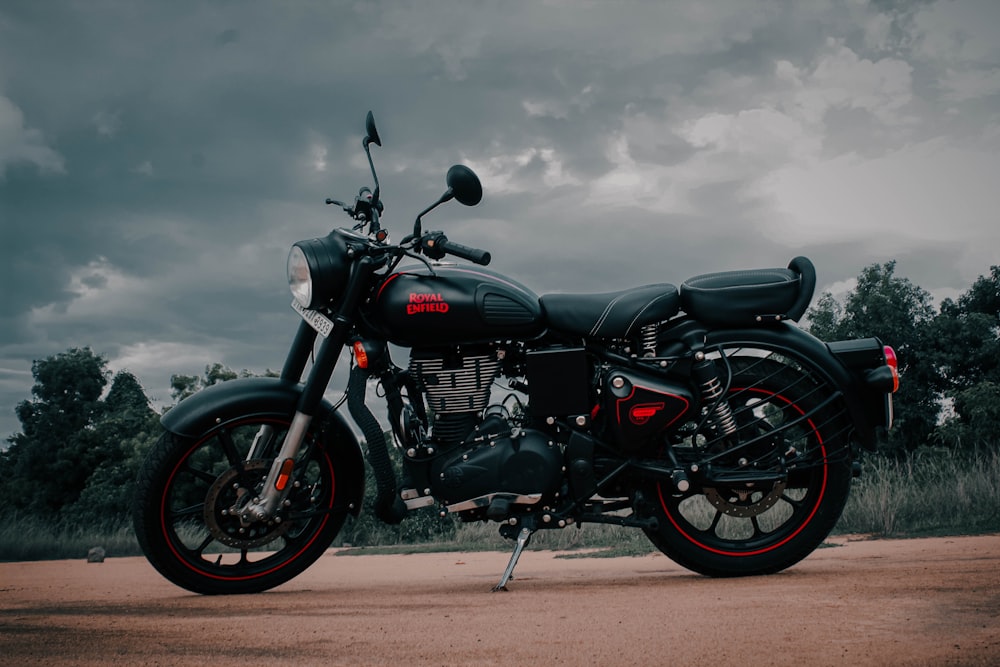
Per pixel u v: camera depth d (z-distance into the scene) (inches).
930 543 176.6
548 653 70.8
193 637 83.4
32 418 973.2
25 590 154.3
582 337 127.6
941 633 72.0
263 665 69.7
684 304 129.4
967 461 279.6
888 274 582.2
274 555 134.9
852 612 84.0
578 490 123.5
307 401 127.6
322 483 136.5
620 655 69.1
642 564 179.6
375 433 124.2
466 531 387.9
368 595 121.5
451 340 124.3
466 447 124.9
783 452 127.7
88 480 780.0
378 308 125.7
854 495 248.4
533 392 123.6
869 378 125.0
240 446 565.0
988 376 550.9
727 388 126.3
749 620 81.9
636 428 123.2
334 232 131.3
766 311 127.5
